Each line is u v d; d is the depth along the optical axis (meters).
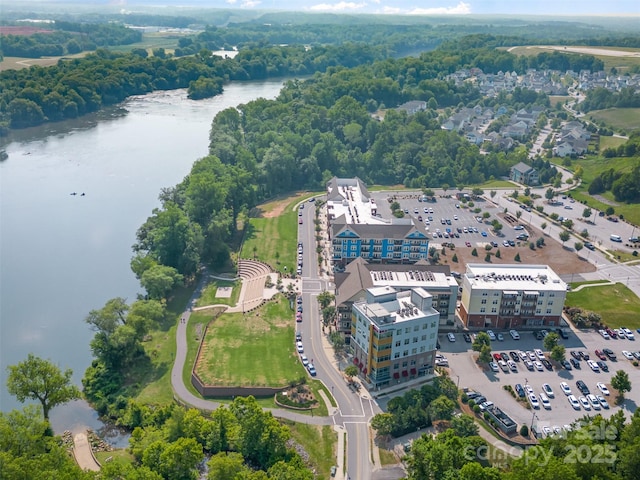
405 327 181.62
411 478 139.38
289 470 137.25
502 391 184.75
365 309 188.75
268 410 173.25
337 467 152.12
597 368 196.25
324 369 194.00
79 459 157.50
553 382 190.00
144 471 134.88
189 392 183.38
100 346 192.88
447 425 166.38
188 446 144.75
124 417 171.88
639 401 181.50
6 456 128.88
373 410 174.88
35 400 181.50
